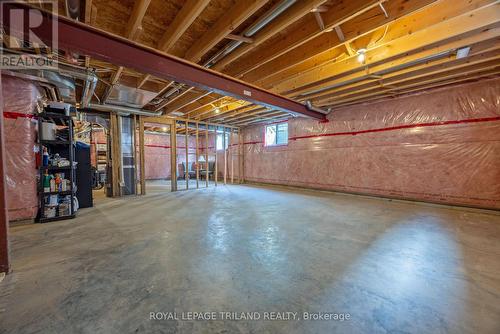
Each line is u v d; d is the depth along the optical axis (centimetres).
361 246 241
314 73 376
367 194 541
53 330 122
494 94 378
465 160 407
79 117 534
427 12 242
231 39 271
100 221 337
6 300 147
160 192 653
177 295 154
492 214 379
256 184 852
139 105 536
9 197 310
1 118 176
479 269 190
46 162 335
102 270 187
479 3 208
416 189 464
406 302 147
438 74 371
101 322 128
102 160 859
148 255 217
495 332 121
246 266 196
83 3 215
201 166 1139
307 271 188
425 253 222
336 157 600
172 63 272
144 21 251
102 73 382
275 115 693
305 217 362
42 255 216
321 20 231
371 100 519
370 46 288
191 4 207
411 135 468
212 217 362
